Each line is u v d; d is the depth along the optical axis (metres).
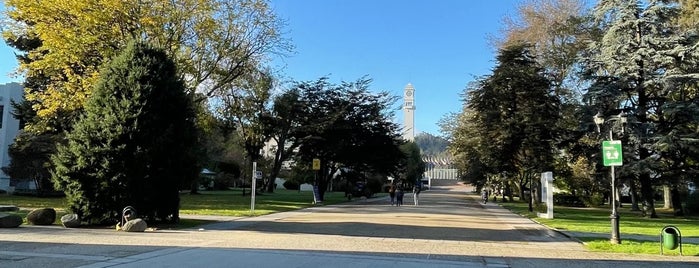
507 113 38.44
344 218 24.77
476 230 20.58
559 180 49.09
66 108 28.64
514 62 39.78
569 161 40.47
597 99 35.19
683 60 33.59
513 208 41.22
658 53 33.41
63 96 28.47
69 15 28.62
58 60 27.98
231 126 48.41
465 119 51.31
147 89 18.56
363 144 45.59
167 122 19.05
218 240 14.98
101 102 18.50
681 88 34.44
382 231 18.84
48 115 30.38
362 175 48.41
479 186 55.94
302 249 13.45
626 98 36.00
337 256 12.34
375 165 46.28
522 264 11.95
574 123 40.00
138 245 13.44
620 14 35.03
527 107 37.22
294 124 47.34
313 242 15.00
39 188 38.97
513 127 36.94
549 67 44.78
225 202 36.19
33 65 28.31
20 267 9.76
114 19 28.58
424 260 12.08
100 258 11.07
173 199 19.34
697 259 13.26
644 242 16.77
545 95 38.16
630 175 33.97
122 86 18.52
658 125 35.09
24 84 37.34
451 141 60.22
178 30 30.39
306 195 55.66
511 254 13.64
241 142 54.38
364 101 46.09
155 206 18.95
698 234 20.88
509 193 60.16
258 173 27.78
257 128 48.88
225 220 22.00
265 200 40.50
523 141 36.75
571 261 12.59
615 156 16.55
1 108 46.41
